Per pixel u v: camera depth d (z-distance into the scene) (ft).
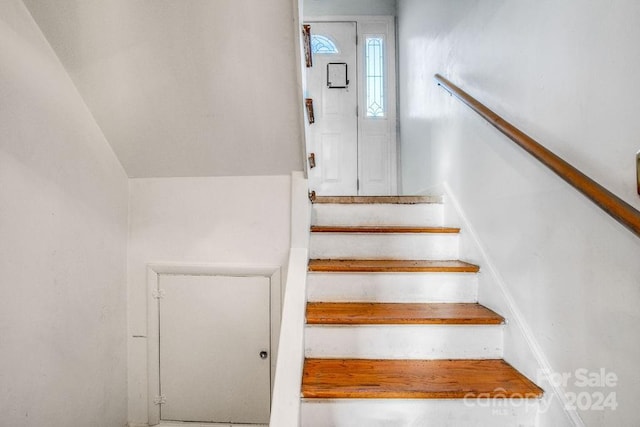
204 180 5.93
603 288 3.08
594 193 2.88
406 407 3.88
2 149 3.67
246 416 5.93
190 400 5.97
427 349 4.64
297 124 4.99
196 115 4.94
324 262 5.88
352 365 4.47
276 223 5.89
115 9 3.92
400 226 6.91
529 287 4.16
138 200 5.94
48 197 4.26
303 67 4.49
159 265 5.92
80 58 4.34
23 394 3.93
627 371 2.85
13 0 3.78
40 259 4.16
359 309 5.05
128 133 5.22
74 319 4.71
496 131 4.97
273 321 5.90
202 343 5.95
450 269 5.37
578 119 3.37
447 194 6.81
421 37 8.97
